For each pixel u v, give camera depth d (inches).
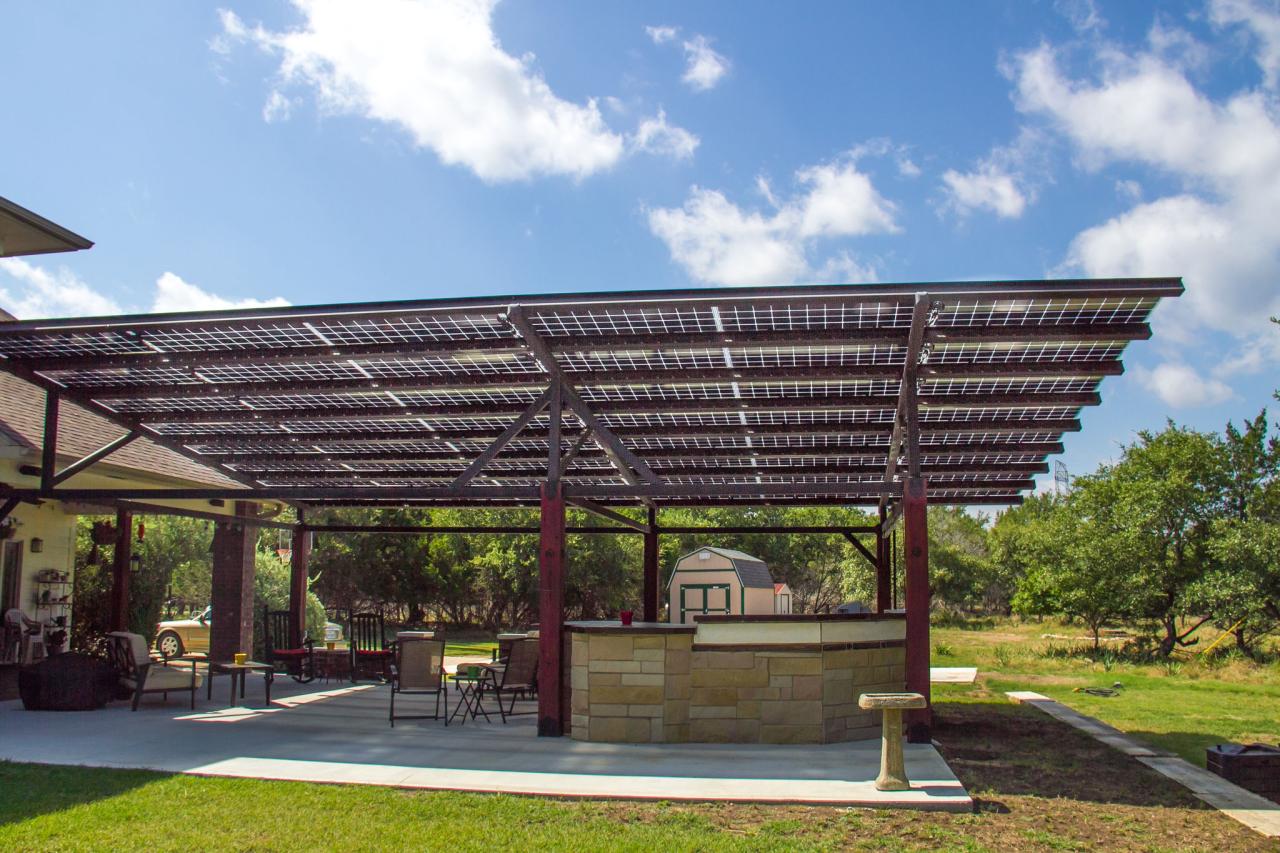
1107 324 337.4
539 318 357.1
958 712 470.3
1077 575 901.2
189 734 372.5
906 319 344.5
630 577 1322.6
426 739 361.7
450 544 1375.5
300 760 314.5
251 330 380.5
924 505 349.7
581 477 568.7
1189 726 439.8
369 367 413.7
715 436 472.7
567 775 290.4
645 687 355.3
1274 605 829.2
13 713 436.1
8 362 418.6
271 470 573.9
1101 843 226.1
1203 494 885.2
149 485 612.1
